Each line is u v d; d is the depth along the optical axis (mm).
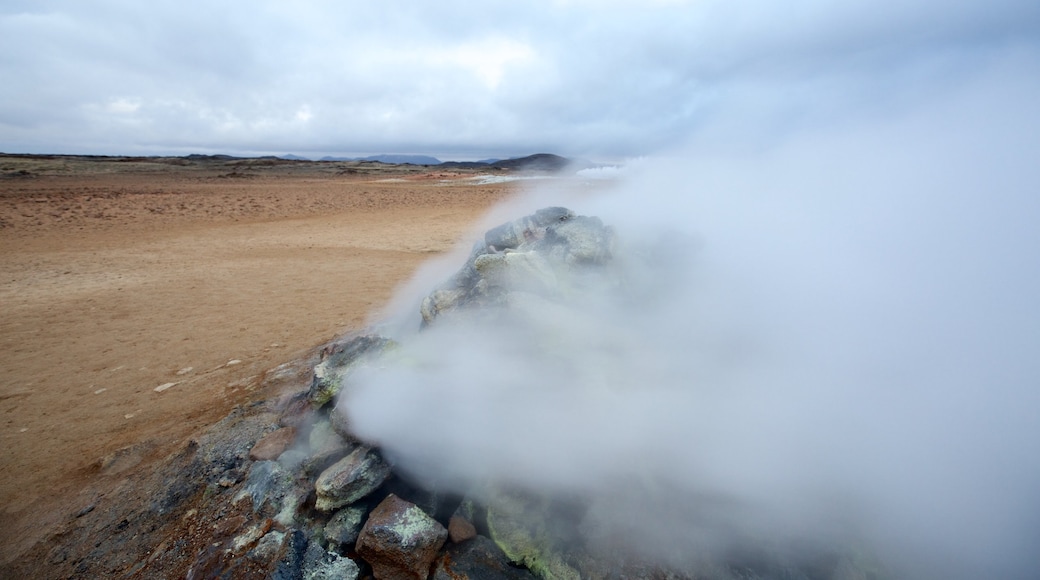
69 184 34812
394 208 27109
